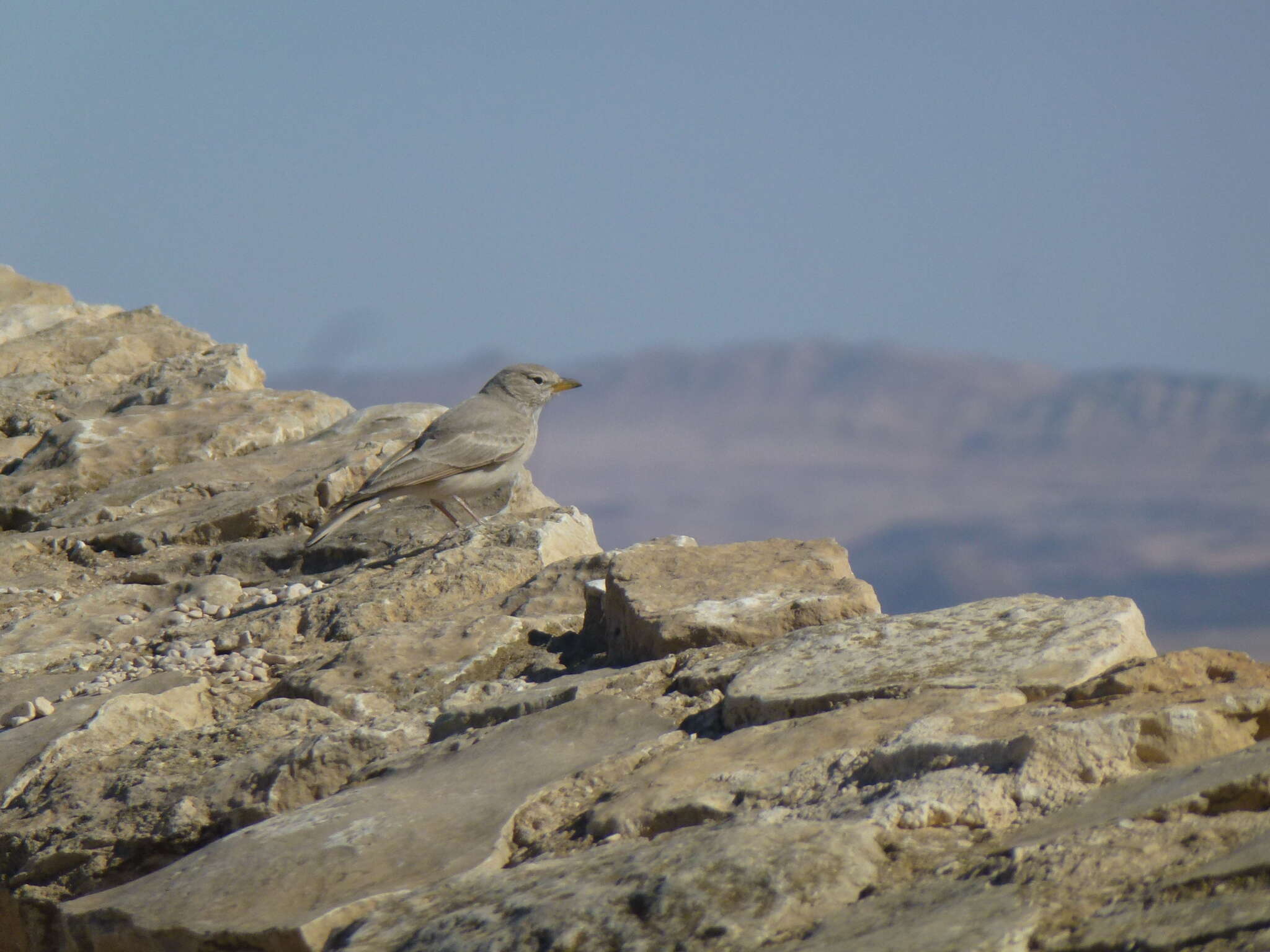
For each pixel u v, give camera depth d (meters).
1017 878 5.72
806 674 9.52
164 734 12.55
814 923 5.84
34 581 19.83
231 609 17.56
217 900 7.60
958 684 8.63
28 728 12.54
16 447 25.78
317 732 11.66
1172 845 5.67
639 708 9.95
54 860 9.99
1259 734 7.00
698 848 6.59
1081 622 9.54
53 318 32.34
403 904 6.99
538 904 6.42
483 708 10.81
